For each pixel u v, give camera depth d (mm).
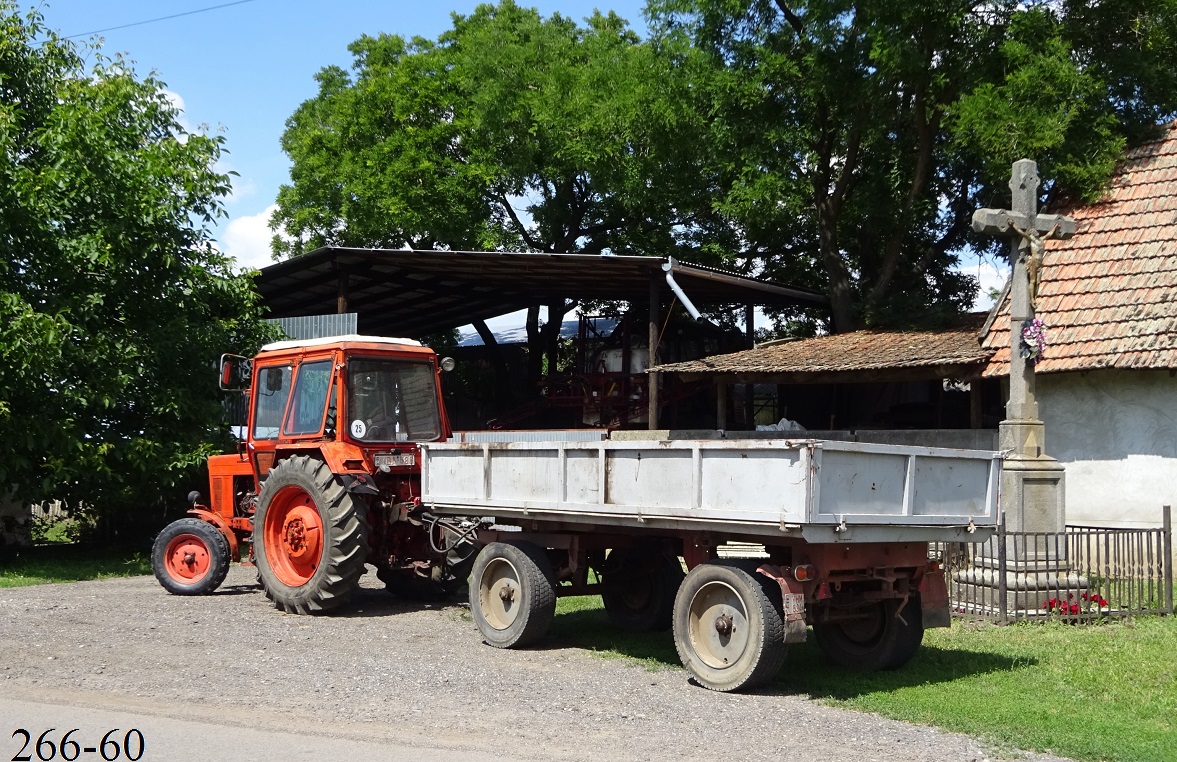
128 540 17766
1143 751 5656
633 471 7598
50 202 14969
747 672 6938
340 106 29047
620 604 9641
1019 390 10703
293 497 10938
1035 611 9875
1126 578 10500
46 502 16234
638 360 24266
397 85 28000
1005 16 18078
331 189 28844
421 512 10812
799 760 5473
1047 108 16359
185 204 16625
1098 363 13102
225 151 17453
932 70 18750
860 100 19078
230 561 11789
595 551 9141
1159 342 12922
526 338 29812
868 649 7906
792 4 19969
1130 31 18281
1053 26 17609
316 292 22375
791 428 18203
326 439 10742
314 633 9273
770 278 25000
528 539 9008
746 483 6789
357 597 11727
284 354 11484
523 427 26000
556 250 29859
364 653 8328
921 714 6422
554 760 5414
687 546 7719
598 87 25531
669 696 6934
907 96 19844
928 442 15781
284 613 10430
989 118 16625
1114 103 18344
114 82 16906
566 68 26766
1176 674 7570
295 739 5742
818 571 7059
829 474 6547
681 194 23891
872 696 6926
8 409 13836
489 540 9273
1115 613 9922
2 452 14078
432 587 11383
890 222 21266
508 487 8672
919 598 7852
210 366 16891
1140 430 13453
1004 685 7281
